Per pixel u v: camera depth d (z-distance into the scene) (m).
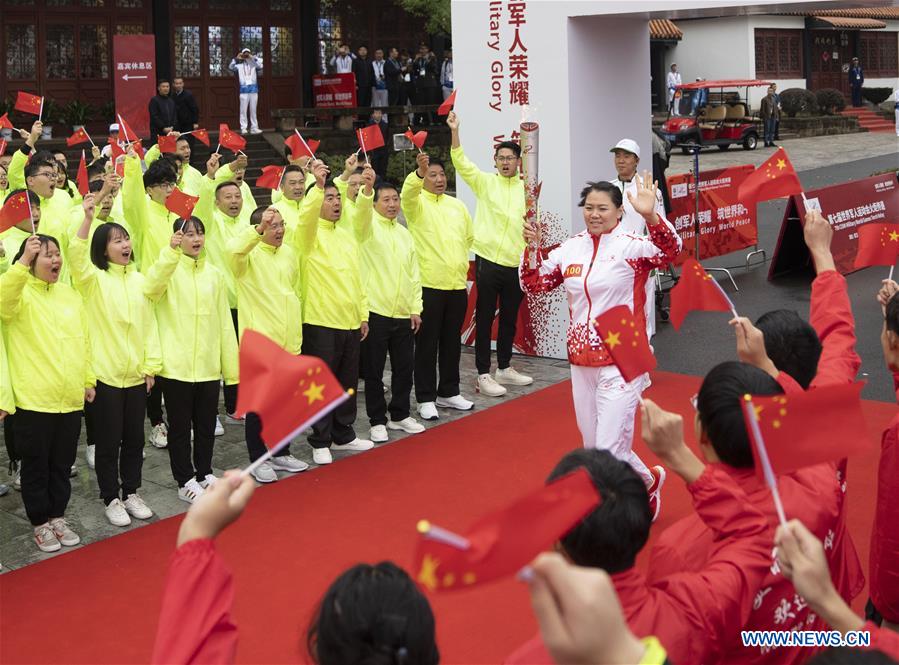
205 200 7.21
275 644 4.12
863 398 7.20
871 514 5.16
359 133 6.48
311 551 5.01
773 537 2.27
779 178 3.45
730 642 2.21
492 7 8.39
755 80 26.97
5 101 16.95
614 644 1.48
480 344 7.66
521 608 4.36
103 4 18.08
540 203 8.41
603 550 2.04
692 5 7.52
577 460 2.15
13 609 4.50
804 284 10.92
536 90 8.29
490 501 5.59
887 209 12.60
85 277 5.19
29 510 5.12
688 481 2.33
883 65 34.03
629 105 8.69
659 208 7.14
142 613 4.44
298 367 2.02
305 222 6.09
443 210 7.15
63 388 5.05
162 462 6.49
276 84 20.14
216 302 5.78
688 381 7.78
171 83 18.73
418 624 1.72
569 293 5.05
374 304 6.64
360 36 20.95
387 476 6.04
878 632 1.82
